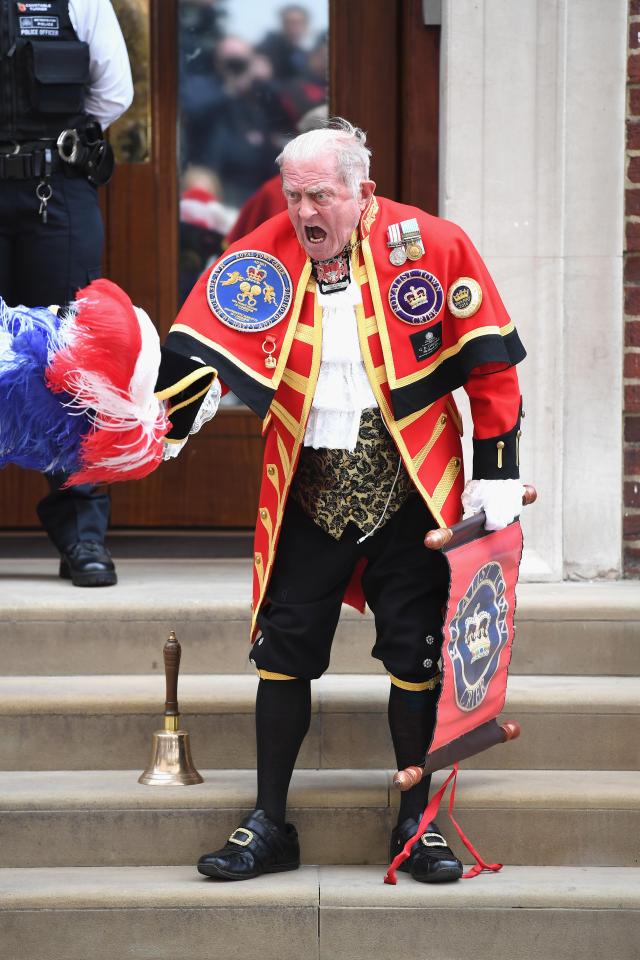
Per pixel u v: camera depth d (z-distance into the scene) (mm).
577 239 14336
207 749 11898
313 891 10219
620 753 11914
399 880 10477
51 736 11898
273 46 17109
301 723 10680
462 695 10227
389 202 10367
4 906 10219
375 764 11867
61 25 13609
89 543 14078
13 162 13648
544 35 14172
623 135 14266
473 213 14336
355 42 16906
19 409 7125
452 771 10734
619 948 10211
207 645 12898
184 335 10102
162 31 17047
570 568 14516
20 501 17750
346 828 11016
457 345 10055
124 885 10391
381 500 10266
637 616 12922
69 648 12875
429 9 15773
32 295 14070
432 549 9805
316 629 10484
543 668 12961
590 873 10797
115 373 7223
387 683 12547
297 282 10148
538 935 10211
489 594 10461
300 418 10148
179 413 8664
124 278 17406
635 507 14547
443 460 10398
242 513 17609
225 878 10406
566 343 14391
